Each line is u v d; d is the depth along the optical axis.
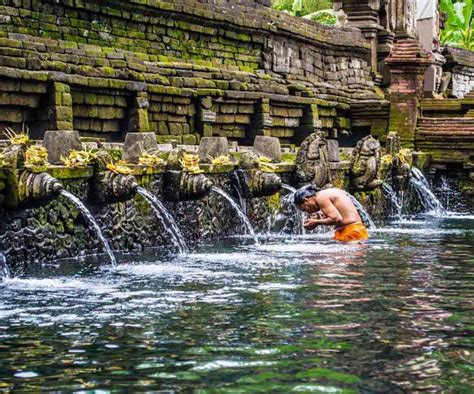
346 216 14.47
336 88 25.58
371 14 27.84
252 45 22.94
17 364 6.32
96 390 5.73
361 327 7.44
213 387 5.79
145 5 19.03
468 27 42.84
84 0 17.53
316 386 5.79
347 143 25.56
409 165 20.94
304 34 24.56
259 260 11.78
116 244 12.57
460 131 22.91
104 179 12.01
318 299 8.74
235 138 21.20
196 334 7.19
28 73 14.98
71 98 15.89
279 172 15.86
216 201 14.73
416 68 23.78
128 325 7.52
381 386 5.79
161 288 9.39
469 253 12.70
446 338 7.06
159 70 18.66
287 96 22.42
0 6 15.65
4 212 10.41
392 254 12.52
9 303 8.48
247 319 7.76
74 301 8.61
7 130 14.97
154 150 13.66
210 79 20.12
